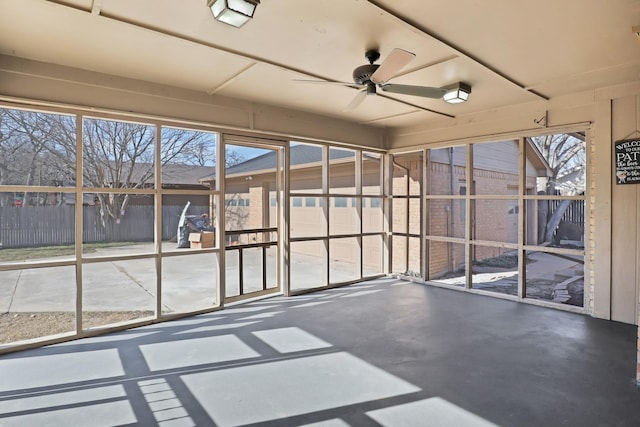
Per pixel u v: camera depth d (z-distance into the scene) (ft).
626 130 13.44
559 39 9.84
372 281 21.35
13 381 9.20
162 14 8.50
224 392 8.66
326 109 17.35
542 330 12.86
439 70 12.16
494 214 29.25
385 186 22.54
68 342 11.82
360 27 9.20
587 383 9.02
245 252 17.28
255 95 15.07
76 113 12.15
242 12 7.67
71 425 7.39
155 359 10.50
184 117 14.07
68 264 12.07
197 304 16.78
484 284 21.65
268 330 12.92
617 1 7.93
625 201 13.52
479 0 7.94
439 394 8.54
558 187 35.91
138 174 22.54
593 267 14.39
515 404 8.09
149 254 13.70
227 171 16.88
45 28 9.16
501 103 16.25
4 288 19.38
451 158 24.29
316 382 9.15
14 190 11.26
